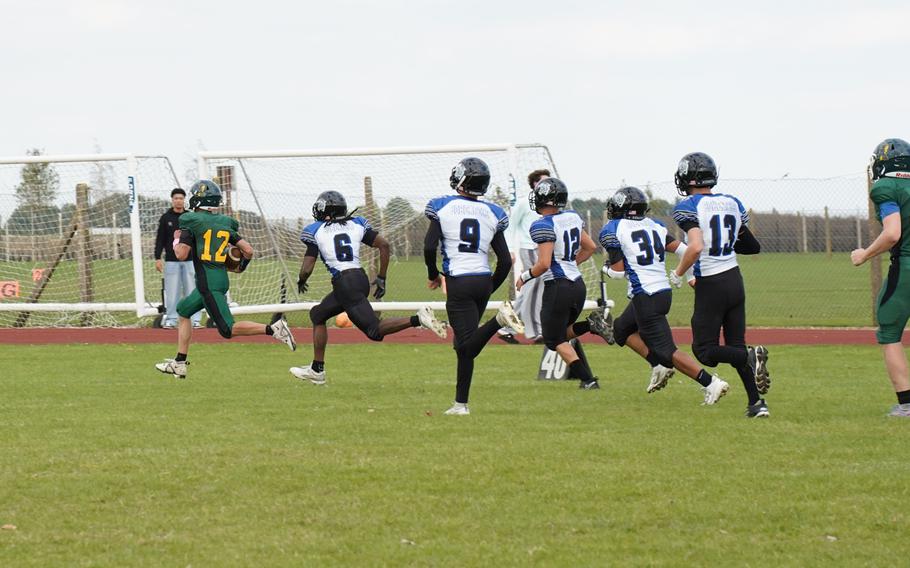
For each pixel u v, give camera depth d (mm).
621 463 16625
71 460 17109
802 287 61562
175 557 12352
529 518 13766
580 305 24172
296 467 16531
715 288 20734
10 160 43719
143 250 48531
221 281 26391
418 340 37969
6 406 22875
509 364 31156
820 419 20469
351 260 25250
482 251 21547
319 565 12039
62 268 48250
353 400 23656
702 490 14992
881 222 20672
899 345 20703
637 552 12445
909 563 12016
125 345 37094
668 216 58656
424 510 14156
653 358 22438
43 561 12234
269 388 25797
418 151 42969
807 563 12039
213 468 16500
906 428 19453
